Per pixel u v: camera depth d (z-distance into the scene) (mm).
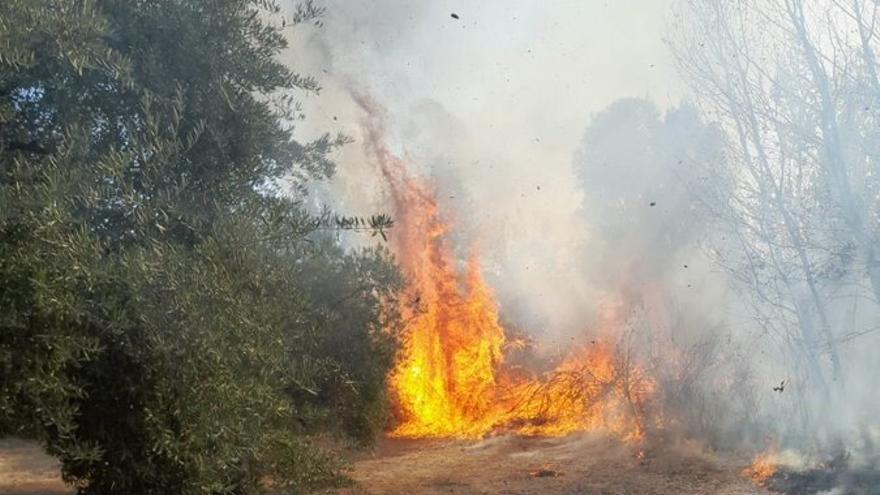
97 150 5746
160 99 5766
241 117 6547
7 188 4316
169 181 5855
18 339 4270
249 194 6383
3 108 5156
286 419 6703
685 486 9508
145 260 4707
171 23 6148
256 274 5262
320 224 6230
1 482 11992
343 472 10195
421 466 12742
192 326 4758
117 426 5035
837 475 9070
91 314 4578
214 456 4980
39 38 4867
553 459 12711
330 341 9805
